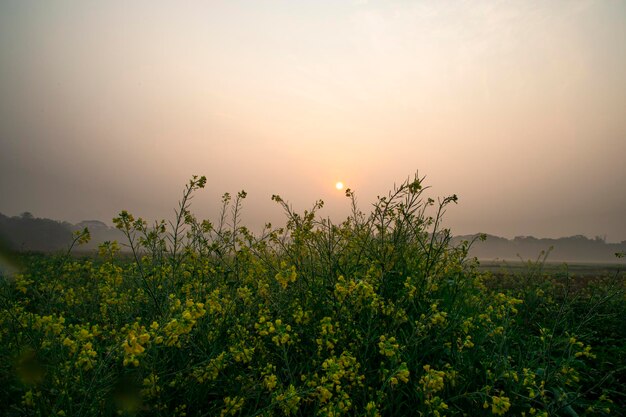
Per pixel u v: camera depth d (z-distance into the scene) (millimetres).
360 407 2809
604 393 3512
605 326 5633
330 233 4488
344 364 2621
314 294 3797
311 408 2797
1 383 2371
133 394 2236
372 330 3252
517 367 3283
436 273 4164
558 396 3014
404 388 2977
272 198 4570
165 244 3957
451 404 2928
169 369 2672
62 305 3885
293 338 3223
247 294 3516
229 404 2375
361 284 3109
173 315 2562
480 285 5297
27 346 2387
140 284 3773
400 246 4625
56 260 5418
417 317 3650
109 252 3957
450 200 4074
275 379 2500
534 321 5699
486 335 3408
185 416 2602
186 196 3561
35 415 2084
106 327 3199
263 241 4730
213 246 4172
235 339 3100
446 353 3506
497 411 2438
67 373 2156
